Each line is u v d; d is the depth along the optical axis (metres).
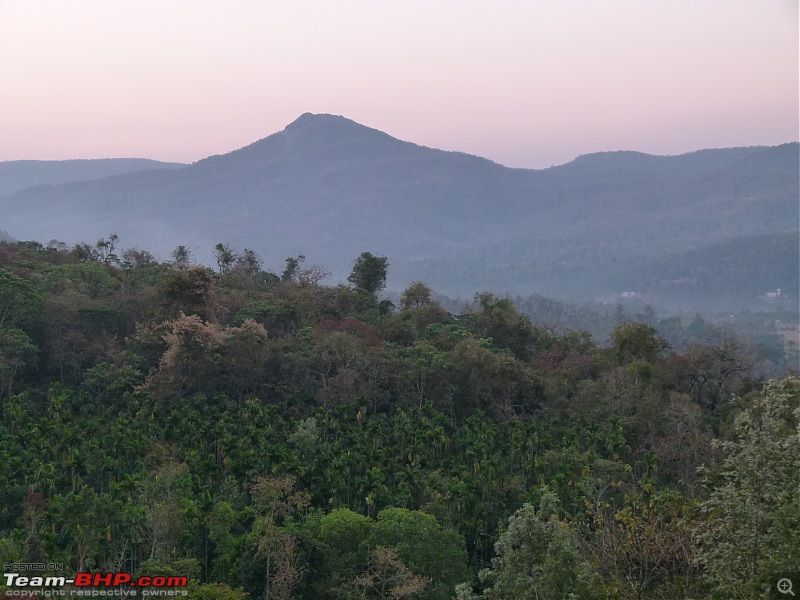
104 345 97.50
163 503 58.59
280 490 63.62
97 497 58.38
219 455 74.44
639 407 86.19
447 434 84.00
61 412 79.94
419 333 117.88
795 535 25.42
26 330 94.69
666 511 35.22
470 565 62.03
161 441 75.12
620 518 33.72
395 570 52.03
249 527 60.22
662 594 31.23
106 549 56.09
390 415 91.62
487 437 78.44
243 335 93.56
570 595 27.62
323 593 51.69
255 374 92.69
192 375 89.00
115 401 86.44
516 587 29.05
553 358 109.88
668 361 99.38
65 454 72.25
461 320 125.75
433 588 52.66
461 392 95.25
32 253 132.50
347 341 95.00
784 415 29.59
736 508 27.50
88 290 110.75
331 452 73.00
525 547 29.61
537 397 97.25
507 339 119.56
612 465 70.44
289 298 115.75
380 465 72.38
